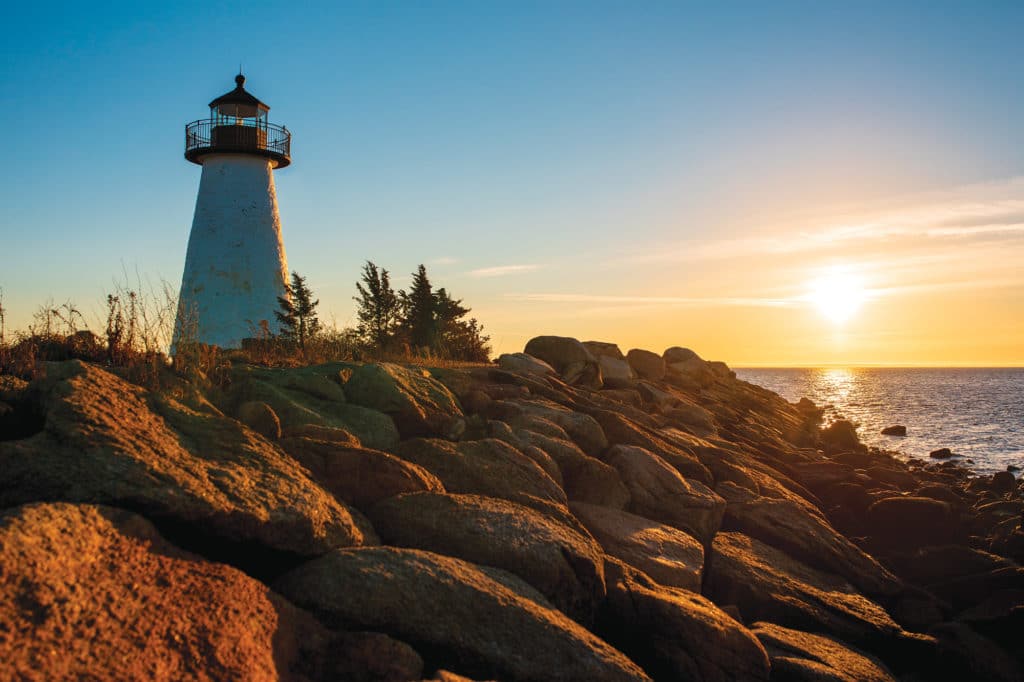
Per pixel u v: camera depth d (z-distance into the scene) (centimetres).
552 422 1384
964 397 9638
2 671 414
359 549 680
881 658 1006
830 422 5259
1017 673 966
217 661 499
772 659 834
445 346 2602
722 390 3469
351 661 567
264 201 3044
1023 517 1573
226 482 663
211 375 1133
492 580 695
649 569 974
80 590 486
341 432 958
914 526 1490
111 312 1197
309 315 2305
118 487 592
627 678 632
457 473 1002
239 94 3028
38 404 700
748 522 1279
